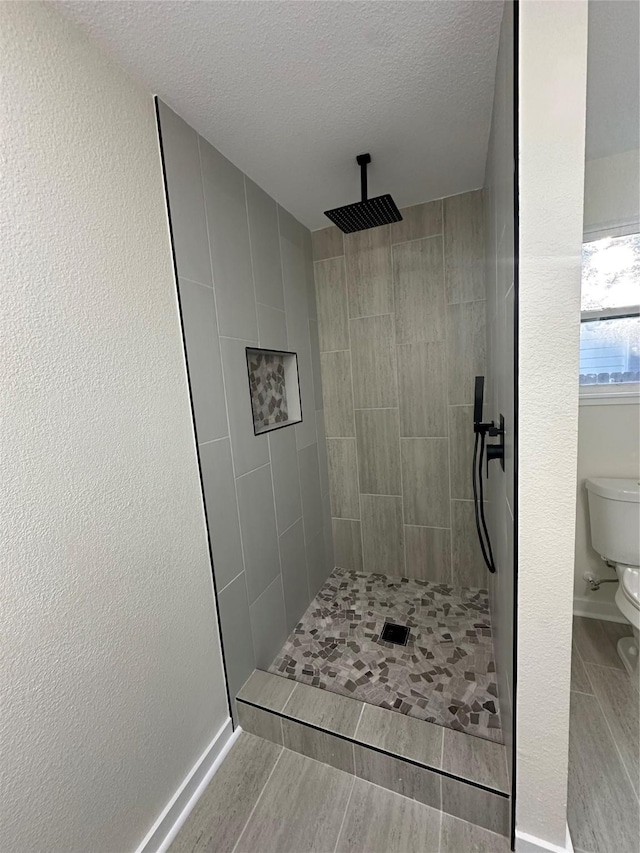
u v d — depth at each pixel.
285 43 0.91
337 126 1.24
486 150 1.41
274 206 1.71
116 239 0.96
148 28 0.86
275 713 1.32
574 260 0.72
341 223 1.50
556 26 0.66
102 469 0.91
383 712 1.31
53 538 0.79
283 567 1.77
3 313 0.71
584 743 1.25
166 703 1.09
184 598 1.17
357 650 1.68
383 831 1.07
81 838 0.84
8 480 0.72
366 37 0.91
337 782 1.21
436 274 1.87
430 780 1.11
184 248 1.18
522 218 0.74
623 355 1.67
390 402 2.08
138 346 1.02
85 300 0.87
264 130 1.24
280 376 1.88
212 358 1.31
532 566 0.84
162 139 1.10
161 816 1.06
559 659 0.85
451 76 1.04
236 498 1.43
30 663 0.75
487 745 1.16
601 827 1.02
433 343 1.93
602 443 1.74
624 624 1.77
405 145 1.36
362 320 2.06
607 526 1.64
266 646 1.61
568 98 0.68
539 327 0.76
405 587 2.14
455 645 1.67
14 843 0.72
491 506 1.72
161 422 1.09
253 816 1.13
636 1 0.88
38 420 0.77
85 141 0.88
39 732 0.76
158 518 1.07
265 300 1.64
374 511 2.23
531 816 0.96
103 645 0.90
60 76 0.82
